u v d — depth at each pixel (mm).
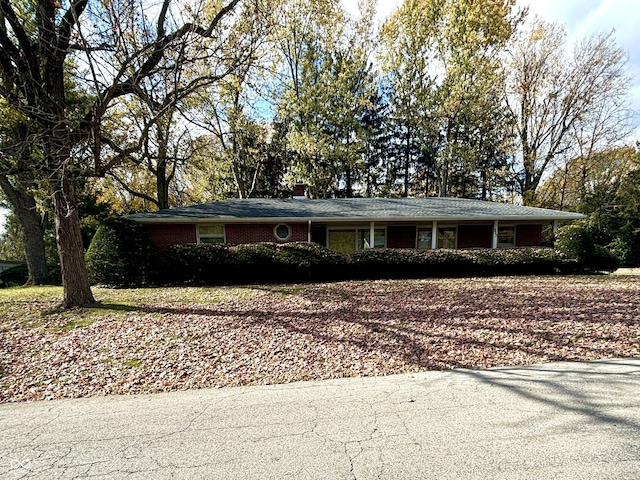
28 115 6328
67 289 7055
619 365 3947
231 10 7496
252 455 2400
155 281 10688
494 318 5930
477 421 2795
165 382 3811
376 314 6398
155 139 10000
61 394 3561
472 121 19859
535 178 22156
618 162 20766
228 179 22469
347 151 20219
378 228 15336
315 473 2182
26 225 14312
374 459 2314
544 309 6410
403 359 4348
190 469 2260
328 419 2898
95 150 6391
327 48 19078
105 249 10148
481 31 19000
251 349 4754
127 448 2533
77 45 5902
